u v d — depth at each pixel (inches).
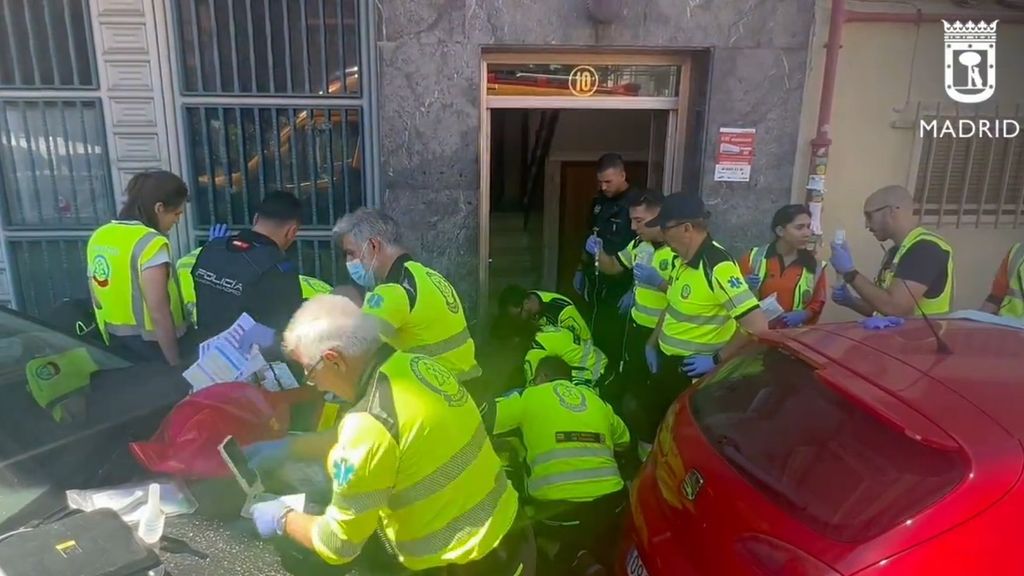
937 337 99.4
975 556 70.6
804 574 74.8
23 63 184.7
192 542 80.7
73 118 189.2
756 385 102.9
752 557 80.6
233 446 87.0
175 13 182.9
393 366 80.9
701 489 92.7
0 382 103.0
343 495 73.9
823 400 91.7
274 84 189.8
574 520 122.6
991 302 155.4
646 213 170.1
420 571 83.0
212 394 97.7
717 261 141.3
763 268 167.2
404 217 192.1
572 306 184.1
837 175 199.5
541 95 197.5
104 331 142.0
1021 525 71.5
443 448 80.0
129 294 137.6
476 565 84.4
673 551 92.3
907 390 87.0
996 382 89.0
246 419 96.7
